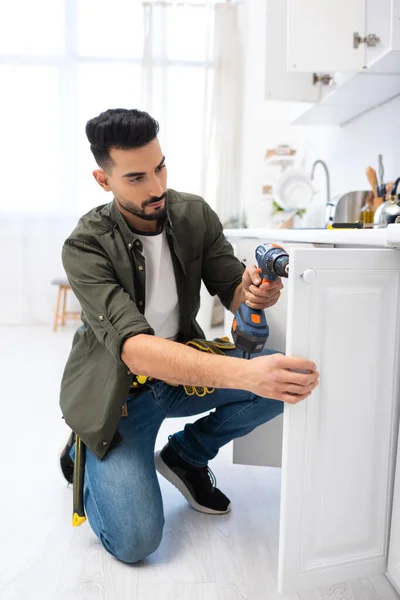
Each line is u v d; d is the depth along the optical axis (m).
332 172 3.38
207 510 1.59
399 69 1.99
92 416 1.36
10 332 4.58
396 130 2.45
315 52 2.02
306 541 1.03
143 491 1.35
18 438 2.20
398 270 1.01
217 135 4.71
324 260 0.95
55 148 4.82
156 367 1.09
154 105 4.71
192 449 1.59
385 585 1.27
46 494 1.72
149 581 1.28
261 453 1.65
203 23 4.65
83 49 4.73
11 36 4.69
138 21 4.71
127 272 1.32
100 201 4.89
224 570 1.33
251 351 1.29
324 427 1.01
